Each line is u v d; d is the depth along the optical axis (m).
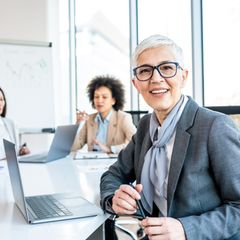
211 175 1.05
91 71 4.04
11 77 3.62
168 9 3.29
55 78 3.97
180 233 0.92
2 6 3.85
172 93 1.14
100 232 1.17
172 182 1.07
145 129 1.34
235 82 2.73
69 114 4.22
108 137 2.74
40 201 1.18
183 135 1.08
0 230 0.92
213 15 2.86
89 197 1.26
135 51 1.18
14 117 3.63
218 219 0.97
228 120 1.06
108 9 4.03
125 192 1.07
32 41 3.69
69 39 4.34
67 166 1.98
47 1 3.88
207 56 2.93
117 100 2.89
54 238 0.86
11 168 1.10
